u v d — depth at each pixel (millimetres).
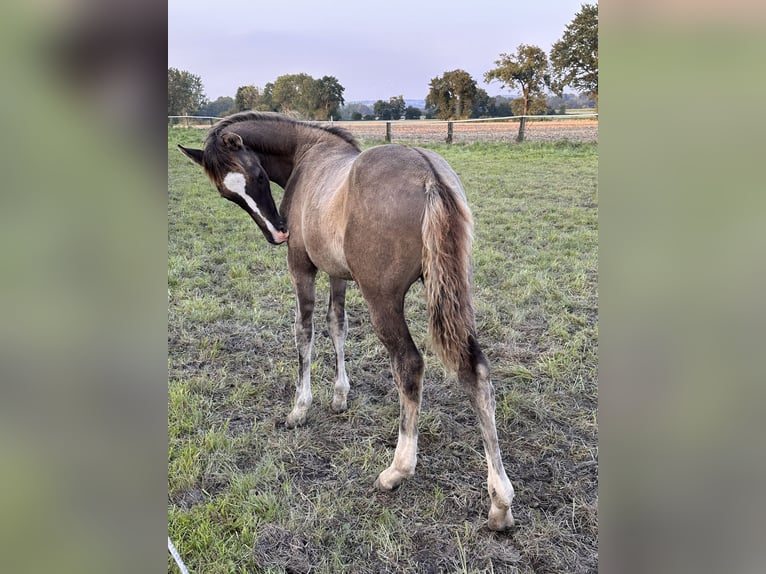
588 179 9023
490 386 2025
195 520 2186
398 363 2256
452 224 2008
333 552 2029
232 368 3525
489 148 12414
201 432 2781
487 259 5238
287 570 1986
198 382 3256
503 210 7168
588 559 1998
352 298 4605
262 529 2162
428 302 2018
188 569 1968
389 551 2033
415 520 2199
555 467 2506
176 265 5207
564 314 4090
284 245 6000
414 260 2111
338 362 3020
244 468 2566
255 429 2838
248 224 6809
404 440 2336
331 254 2461
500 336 3846
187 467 2482
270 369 3518
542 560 1996
